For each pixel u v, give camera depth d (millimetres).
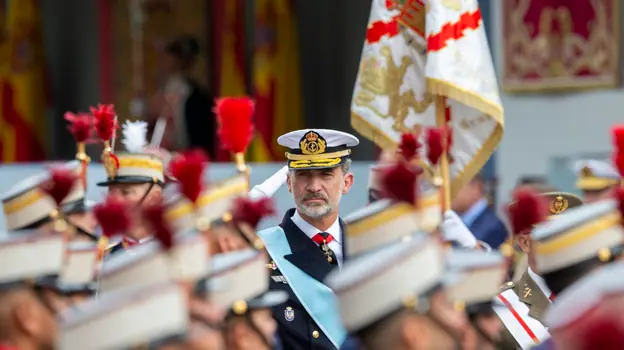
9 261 13641
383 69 26656
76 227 18453
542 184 36938
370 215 14648
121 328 11312
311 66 50844
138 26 51594
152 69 51500
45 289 13828
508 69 44000
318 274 22375
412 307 12469
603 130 44469
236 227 16688
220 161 47500
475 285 13789
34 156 51094
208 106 48156
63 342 11484
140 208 14953
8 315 13625
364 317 12555
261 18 49156
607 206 16203
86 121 21500
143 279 13125
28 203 16594
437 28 25312
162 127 30656
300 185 22844
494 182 39344
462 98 25156
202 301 13047
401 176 14555
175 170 15883
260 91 48781
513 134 43875
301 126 49969
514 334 19375
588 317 10414
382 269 12500
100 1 51469
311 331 21984
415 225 14586
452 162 26328
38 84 51250
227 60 50094
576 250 15914
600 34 44531
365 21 50250
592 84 44438
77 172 20812
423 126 26359
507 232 28844
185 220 15773
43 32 51875
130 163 23047
